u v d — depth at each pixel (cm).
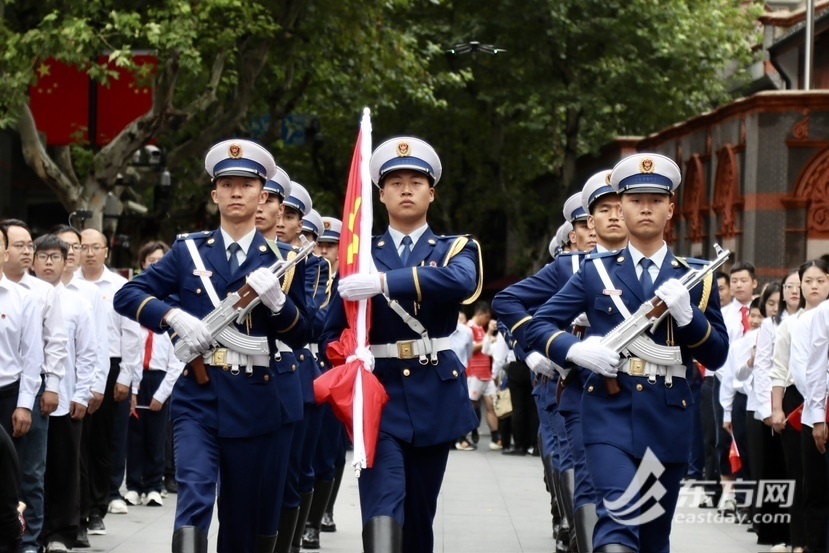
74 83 2875
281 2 2933
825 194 2911
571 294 999
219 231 1026
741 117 3052
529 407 2648
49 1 2562
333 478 1459
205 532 944
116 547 1420
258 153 1020
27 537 1258
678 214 3600
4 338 1219
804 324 1357
